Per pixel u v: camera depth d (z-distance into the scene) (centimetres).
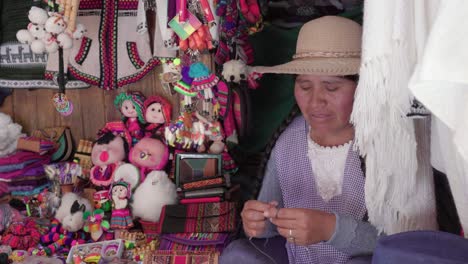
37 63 350
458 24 90
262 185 206
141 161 322
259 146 342
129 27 338
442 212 192
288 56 330
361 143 129
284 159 198
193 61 300
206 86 302
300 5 319
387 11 111
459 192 123
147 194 299
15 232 298
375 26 112
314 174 191
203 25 262
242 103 319
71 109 345
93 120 368
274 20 326
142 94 350
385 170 135
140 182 314
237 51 317
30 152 342
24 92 374
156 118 336
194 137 314
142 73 341
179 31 261
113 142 332
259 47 334
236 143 336
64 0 287
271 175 204
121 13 336
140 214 300
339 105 175
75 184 339
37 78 353
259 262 189
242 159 344
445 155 124
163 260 257
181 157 319
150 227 298
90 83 342
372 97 117
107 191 314
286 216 162
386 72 113
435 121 133
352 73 167
